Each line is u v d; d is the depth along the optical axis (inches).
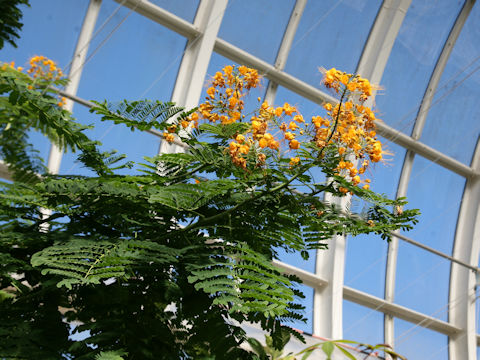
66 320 43.8
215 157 51.5
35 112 48.5
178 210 47.2
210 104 57.5
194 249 46.0
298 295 48.5
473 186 381.4
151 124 49.0
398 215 52.1
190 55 267.0
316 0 297.1
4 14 53.9
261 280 41.6
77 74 244.5
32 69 121.0
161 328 43.4
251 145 50.8
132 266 42.7
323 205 52.8
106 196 45.7
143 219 48.4
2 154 61.9
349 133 49.5
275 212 50.4
